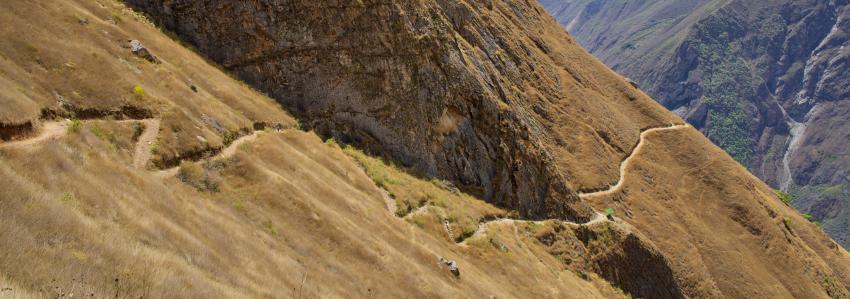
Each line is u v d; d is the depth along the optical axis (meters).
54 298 10.73
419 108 49.75
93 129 22.38
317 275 23.20
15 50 23.05
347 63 46.28
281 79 43.00
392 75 48.59
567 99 90.12
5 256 11.21
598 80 111.19
